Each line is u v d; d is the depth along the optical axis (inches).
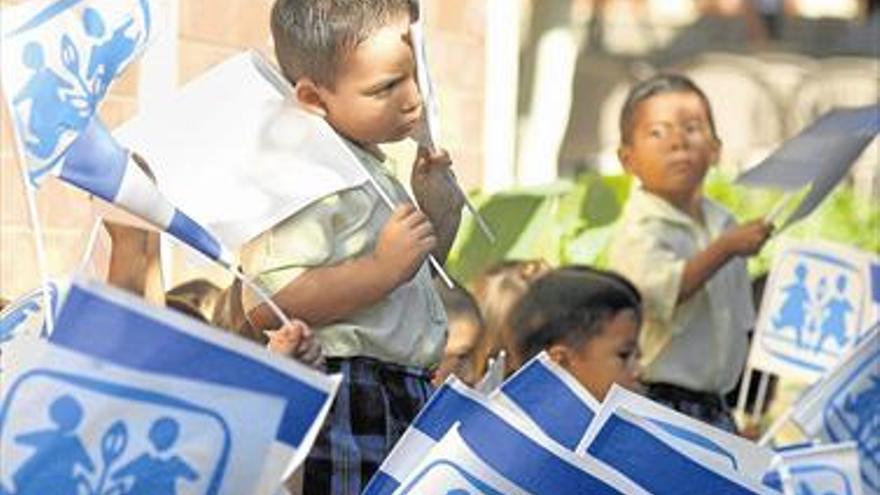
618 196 326.0
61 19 171.6
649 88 303.9
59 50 171.2
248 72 199.0
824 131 292.0
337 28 196.1
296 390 149.3
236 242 193.2
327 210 195.6
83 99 171.3
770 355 279.1
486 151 364.5
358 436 194.2
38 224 176.6
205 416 147.4
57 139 169.5
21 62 169.6
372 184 195.9
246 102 197.8
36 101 169.6
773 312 279.1
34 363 143.7
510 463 170.7
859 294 273.1
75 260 271.9
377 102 197.9
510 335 262.4
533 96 446.0
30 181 169.2
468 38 358.9
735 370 300.4
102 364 144.3
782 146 294.2
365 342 195.9
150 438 146.3
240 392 147.9
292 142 196.7
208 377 147.0
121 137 197.0
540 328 260.7
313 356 181.6
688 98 303.4
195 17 281.4
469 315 260.4
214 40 285.1
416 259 193.9
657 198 301.3
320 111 198.2
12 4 206.2
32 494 144.1
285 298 193.9
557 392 180.1
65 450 144.4
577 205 326.0
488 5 363.9
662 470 173.0
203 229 173.3
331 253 195.8
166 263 255.0
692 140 302.2
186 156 196.4
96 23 173.5
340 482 192.7
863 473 218.8
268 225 193.5
